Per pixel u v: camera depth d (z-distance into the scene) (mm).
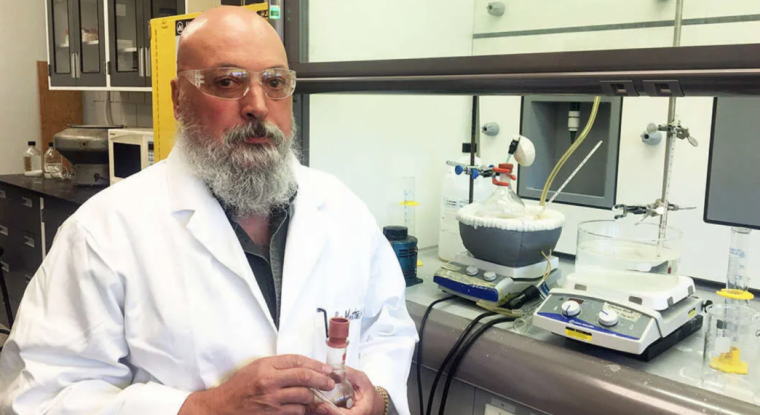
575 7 1361
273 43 943
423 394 1242
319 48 1470
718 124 1365
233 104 917
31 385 821
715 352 1009
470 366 1122
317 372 826
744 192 1358
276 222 1036
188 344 862
